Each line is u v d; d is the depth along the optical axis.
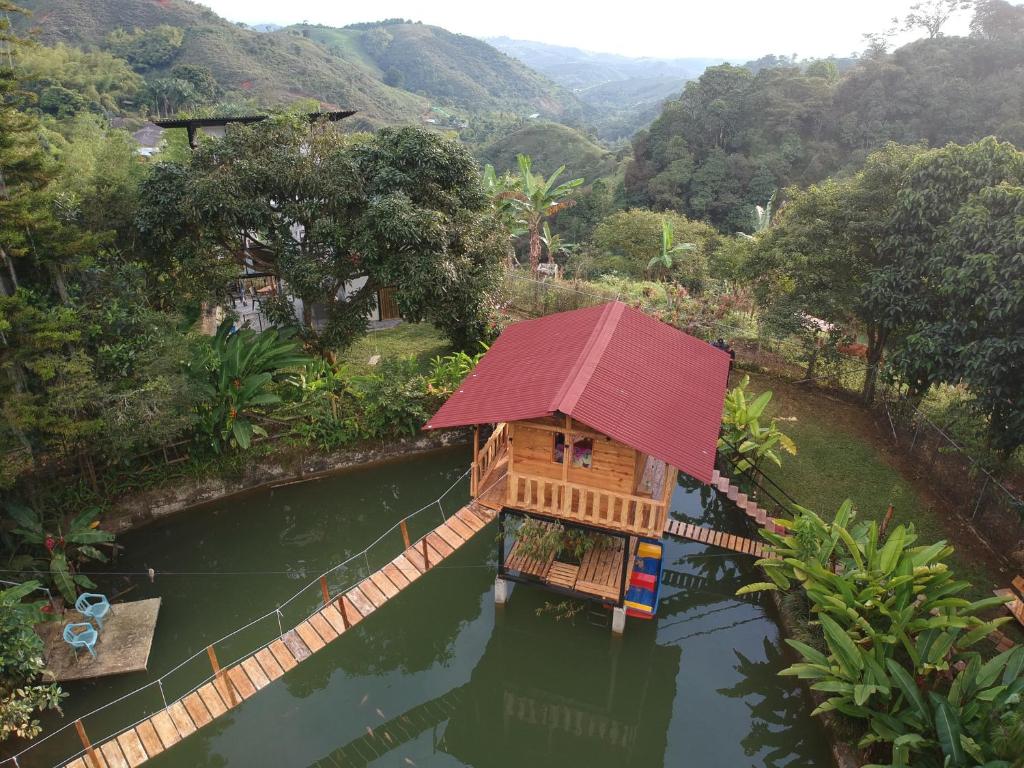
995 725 9.79
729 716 13.84
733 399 19.86
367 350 26.98
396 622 16.83
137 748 11.32
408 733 13.82
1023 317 15.47
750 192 72.25
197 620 16.05
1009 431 15.66
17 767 11.73
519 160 37.88
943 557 12.88
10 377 14.24
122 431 15.38
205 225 20.55
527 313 31.44
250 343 21.02
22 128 14.52
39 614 13.26
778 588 14.51
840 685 11.10
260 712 14.08
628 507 13.61
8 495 15.52
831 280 22.36
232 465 19.28
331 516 20.67
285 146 20.77
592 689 15.46
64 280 16.72
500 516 15.01
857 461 19.91
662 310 28.38
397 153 21.69
